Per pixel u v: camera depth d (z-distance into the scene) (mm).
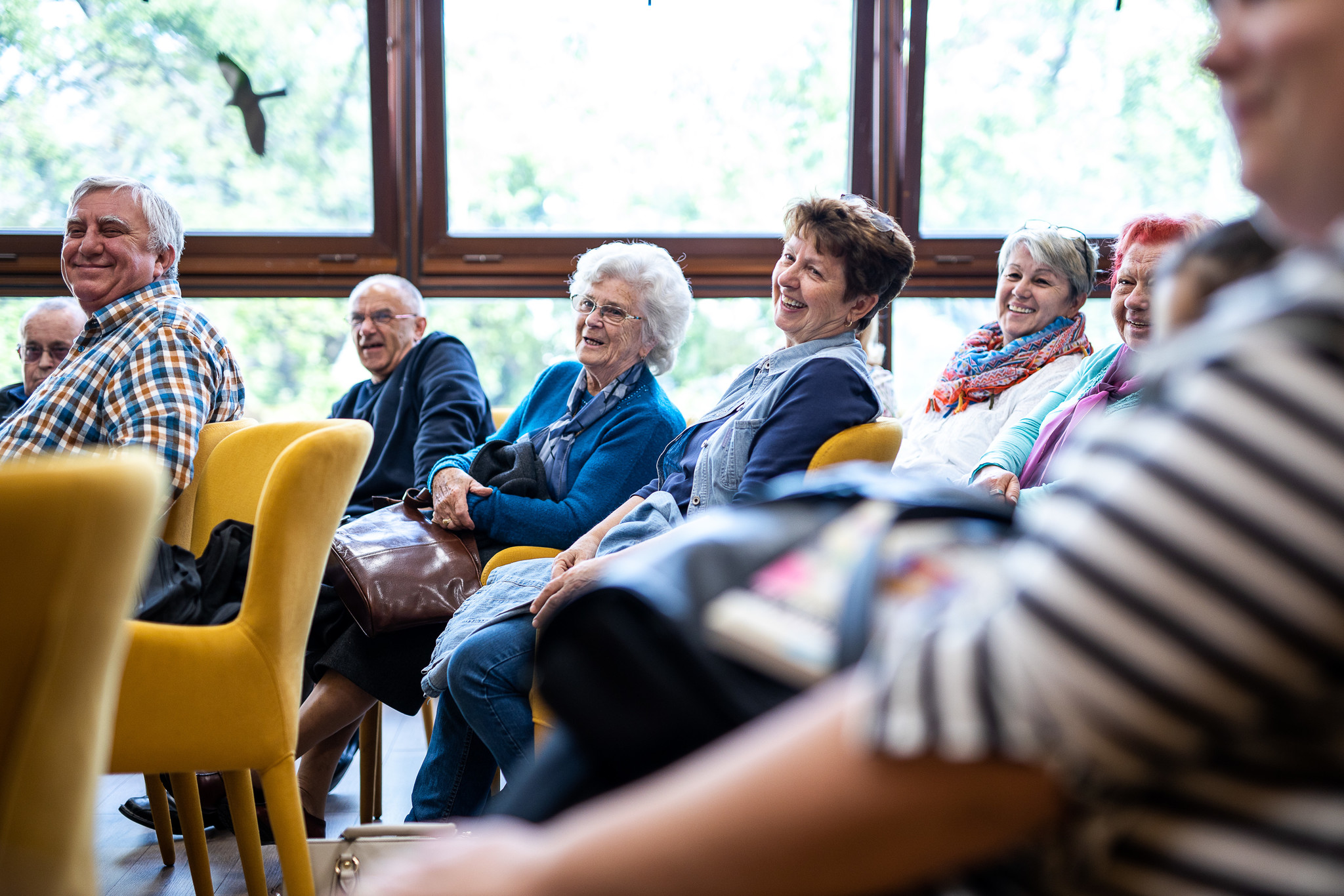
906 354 3490
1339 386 291
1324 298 304
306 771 2027
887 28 3334
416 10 3264
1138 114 3383
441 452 2422
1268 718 310
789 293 1904
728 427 1795
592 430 2135
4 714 790
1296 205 371
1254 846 332
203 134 3279
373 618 1856
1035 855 375
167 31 3203
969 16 3324
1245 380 301
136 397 1950
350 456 1508
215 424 2020
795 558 493
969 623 340
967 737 311
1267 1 357
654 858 359
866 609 429
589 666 484
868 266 1859
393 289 2764
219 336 2143
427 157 3342
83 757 851
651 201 3428
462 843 441
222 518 1857
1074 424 1903
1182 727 299
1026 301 2334
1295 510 285
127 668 1365
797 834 336
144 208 2152
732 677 459
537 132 3371
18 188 3242
